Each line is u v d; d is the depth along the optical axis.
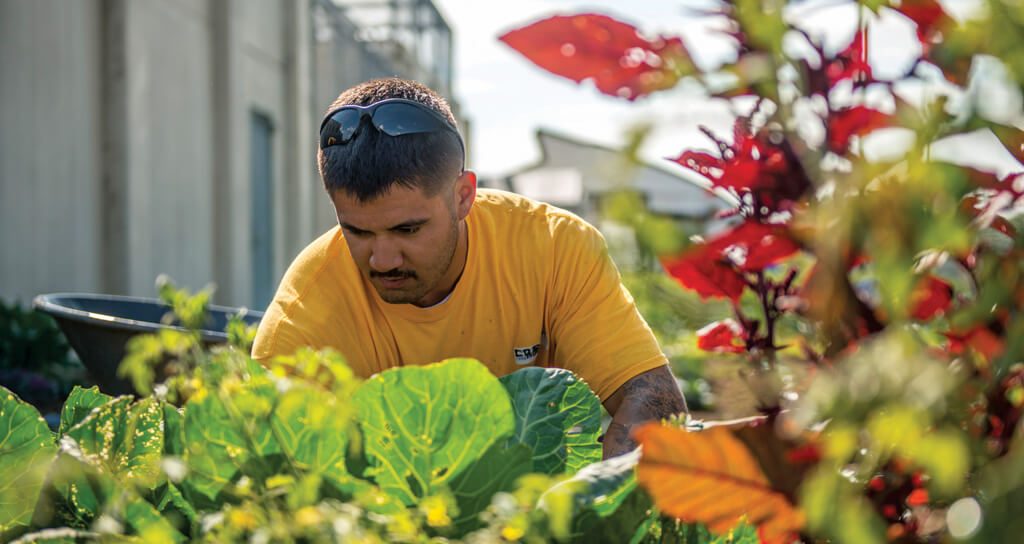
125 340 2.44
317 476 0.70
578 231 1.92
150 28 9.43
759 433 0.60
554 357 1.97
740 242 0.60
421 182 1.56
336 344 1.80
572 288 1.87
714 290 0.71
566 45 0.55
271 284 13.52
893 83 0.57
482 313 1.89
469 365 0.79
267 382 0.76
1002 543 0.48
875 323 0.59
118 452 0.90
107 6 8.71
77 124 8.23
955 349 0.62
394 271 1.63
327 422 0.74
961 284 0.64
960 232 0.53
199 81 10.87
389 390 0.80
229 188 11.37
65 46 8.01
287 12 13.88
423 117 1.59
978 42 0.52
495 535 0.66
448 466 0.80
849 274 0.59
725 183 0.61
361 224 1.59
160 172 9.72
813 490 0.54
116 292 8.80
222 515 0.68
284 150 13.97
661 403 1.67
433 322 1.87
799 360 0.65
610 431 1.56
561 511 0.66
